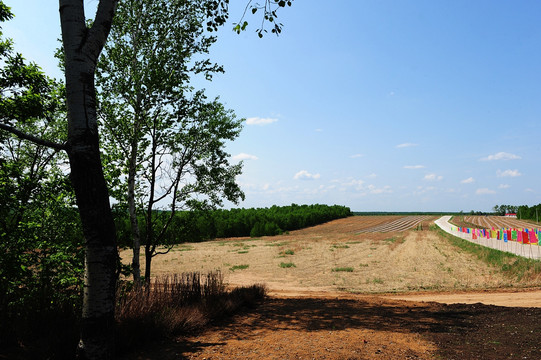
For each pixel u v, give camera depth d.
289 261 28.92
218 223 63.41
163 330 6.11
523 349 5.44
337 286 18.41
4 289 5.82
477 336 6.35
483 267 22.06
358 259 29.09
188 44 11.06
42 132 9.12
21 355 4.59
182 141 12.02
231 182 13.11
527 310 8.80
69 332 5.19
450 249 33.81
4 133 7.07
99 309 4.13
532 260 19.11
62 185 7.15
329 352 5.27
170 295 8.16
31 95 7.07
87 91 4.30
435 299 13.48
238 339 6.12
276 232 66.88
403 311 9.10
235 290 10.77
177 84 10.52
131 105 10.55
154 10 10.84
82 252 6.96
